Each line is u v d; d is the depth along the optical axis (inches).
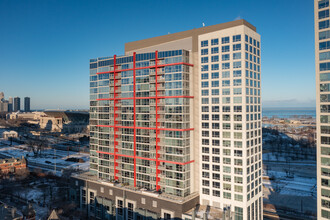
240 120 3649.1
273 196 5841.5
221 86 3806.6
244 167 3629.4
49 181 7012.8
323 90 3127.5
